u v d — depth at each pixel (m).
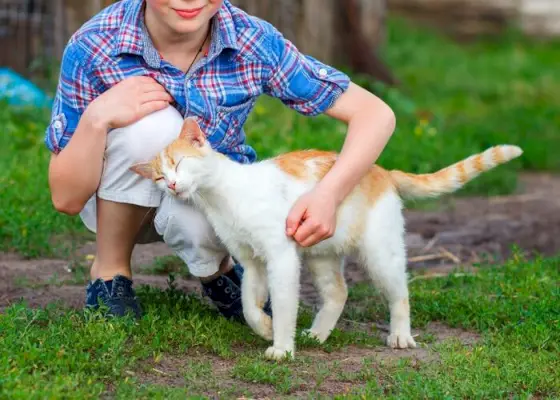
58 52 9.27
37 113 8.15
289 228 3.81
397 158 8.21
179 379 3.62
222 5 4.07
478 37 20.67
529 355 3.98
